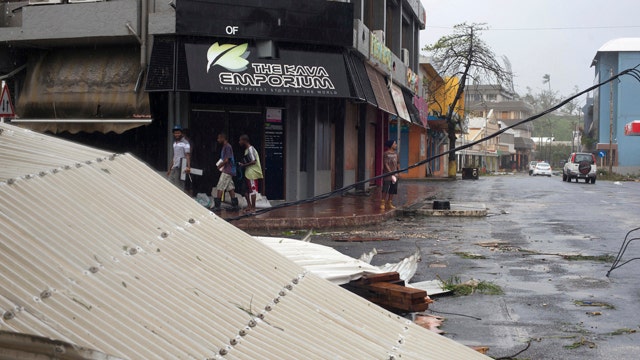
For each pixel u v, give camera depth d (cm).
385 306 529
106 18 1598
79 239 204
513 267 935
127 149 1695
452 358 290
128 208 244
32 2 1667
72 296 180
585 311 673
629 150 7081
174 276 221
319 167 2061
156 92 1655
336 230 1414
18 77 1764
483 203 2256
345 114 2297
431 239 1246
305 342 234
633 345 553
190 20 1597
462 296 738
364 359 243
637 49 6962
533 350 536
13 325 158
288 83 1658
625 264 966
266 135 1798
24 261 179
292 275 288
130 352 174
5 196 199
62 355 155
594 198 2605
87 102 1659
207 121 1728
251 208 1553
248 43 1662
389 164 1736
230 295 234
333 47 1775
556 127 15375
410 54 3453
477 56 4378
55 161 244
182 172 1485
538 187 3653
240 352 205
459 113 5284
